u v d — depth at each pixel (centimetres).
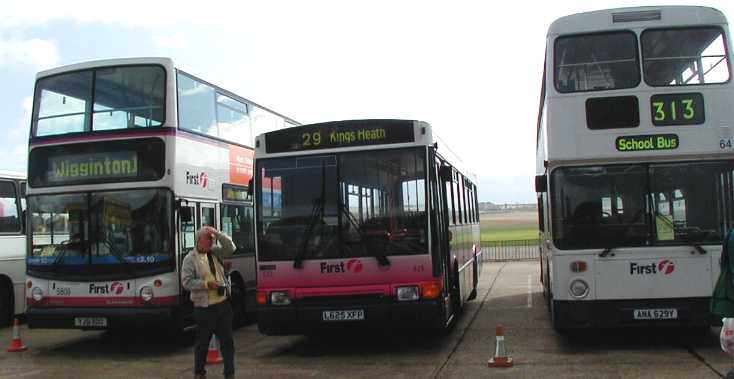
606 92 954
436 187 993
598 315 927
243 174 1411
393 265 961
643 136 938
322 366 934
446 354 988
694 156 928
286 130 1023
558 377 809
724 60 946
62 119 1155
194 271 826
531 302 1619
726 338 682
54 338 1301
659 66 952
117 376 922
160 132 1109
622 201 936
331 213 988
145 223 1095
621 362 878
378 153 991
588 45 972
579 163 950
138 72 1137
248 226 1429
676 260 916
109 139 1123
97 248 1106
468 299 1606
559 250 943
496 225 9388
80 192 1125
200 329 823
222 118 1326
